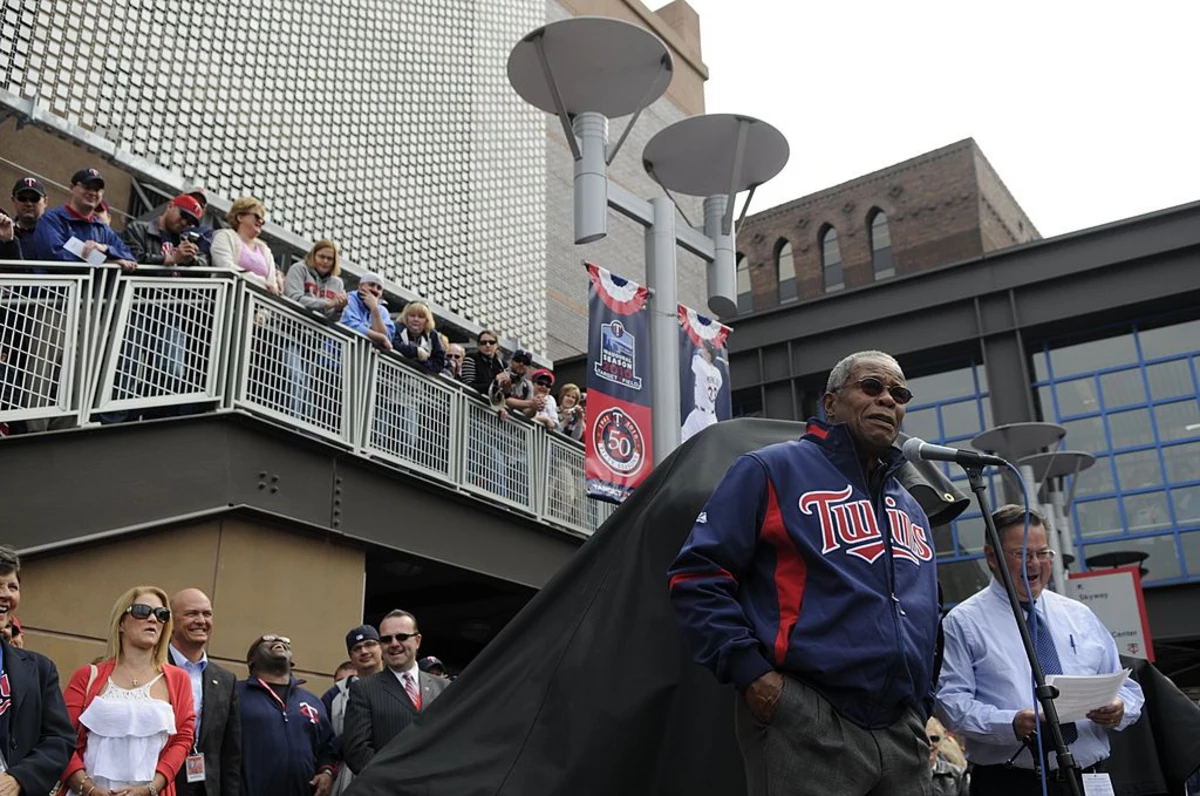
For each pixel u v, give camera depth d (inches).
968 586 681.6
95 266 267.3
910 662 108.5
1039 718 146.6
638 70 303.9
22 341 248.4
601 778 128.4
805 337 758.5
